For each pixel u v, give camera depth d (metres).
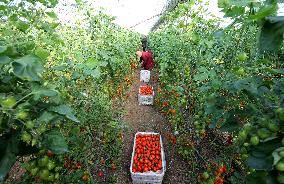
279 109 1.24
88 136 3.40
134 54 12.02
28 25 1.99
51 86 1.45
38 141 1.28
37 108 1.37
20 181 1.95
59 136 1.30
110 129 4.59
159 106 7.63
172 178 4.51
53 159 1.80
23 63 1.16
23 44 1.58
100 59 4.79
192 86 4.14
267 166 1.07
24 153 1.34
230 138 3.63
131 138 5.99
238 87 1.75
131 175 4.25
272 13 1.05
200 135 4.04
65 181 2.55
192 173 4.08
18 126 1.30
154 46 11.73
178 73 5.17
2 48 1.12
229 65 2.91
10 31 2.09
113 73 6.02
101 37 5.33
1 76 1.36
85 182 3.18
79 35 5.00
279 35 1.02
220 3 1.58
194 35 3.64
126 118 7.15
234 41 3.17
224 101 2.31
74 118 1.32
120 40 7.46
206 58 3.69
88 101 3.71
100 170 4.48
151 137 5.34
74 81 2.93
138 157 4.63
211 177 3.47
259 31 1.12
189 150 4.26
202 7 4.12
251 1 1.29
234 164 3.73
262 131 1.20
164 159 4.73
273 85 1.72
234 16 1.42
